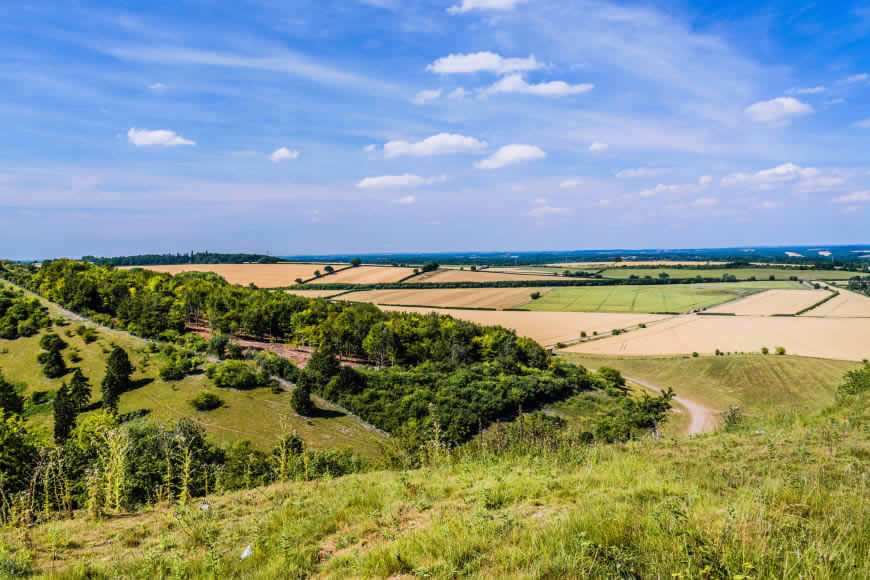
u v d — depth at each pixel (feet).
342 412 196.34
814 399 213.25
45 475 51.34
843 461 35.76
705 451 44.91
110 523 41.34
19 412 184.24
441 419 176.35
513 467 45.21
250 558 26.96
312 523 32.12
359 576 22.16
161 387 205.46
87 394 190.49
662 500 25.26
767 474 33.91
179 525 37.40
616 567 17.34
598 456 46.34
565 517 24.45
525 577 17.97
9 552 32.50
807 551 16.38
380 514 31.96
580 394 234.38
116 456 54.70
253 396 201.67
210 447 108.37
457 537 23.61
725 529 19.31
